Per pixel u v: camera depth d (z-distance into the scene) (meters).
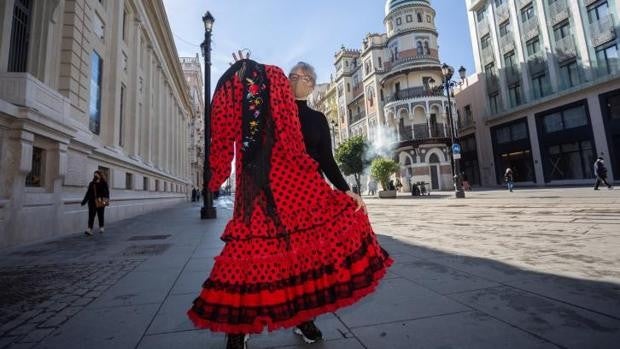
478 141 34.41
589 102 23.41
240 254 1.53
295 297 1.52
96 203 8.41
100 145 11.48
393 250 4.79
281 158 1.61
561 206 9.86
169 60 28.23
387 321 2.21
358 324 2.18
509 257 3.97
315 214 1.61
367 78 42.47
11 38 7.85
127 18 16.97
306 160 1.63
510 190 21.52
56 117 7.74
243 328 1.46
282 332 2.12
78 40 9.97
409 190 35.22
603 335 1.86
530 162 28.17
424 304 2.50
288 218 1.57
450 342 1.87
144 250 5.66
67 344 2.02
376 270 1.67
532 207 10.30
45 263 4.71
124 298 2.97
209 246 5.96
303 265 1.56
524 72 28.59
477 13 34.16
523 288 2.76
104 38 13.29
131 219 13.27
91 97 12.05
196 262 4.55
